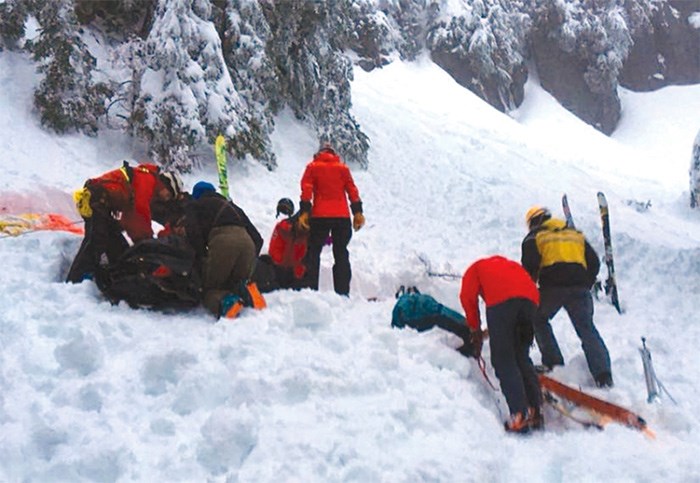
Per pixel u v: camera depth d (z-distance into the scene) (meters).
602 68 27.06
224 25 10.51
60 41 8.70
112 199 5.34
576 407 4.23
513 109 24.97
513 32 25.48
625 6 29.38
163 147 9.03
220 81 9.63
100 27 10.67
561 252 5.06
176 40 9.13
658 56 30.22
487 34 22.97
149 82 9.08
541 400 4.14
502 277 4.34
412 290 5.61
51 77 8.64
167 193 5.58
